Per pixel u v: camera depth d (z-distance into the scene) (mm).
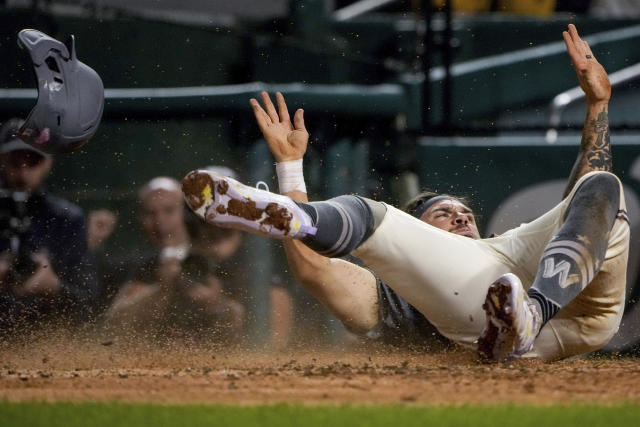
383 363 13469
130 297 21047
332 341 22188
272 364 14672
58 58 12445
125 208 26141
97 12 25219
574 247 11516
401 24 33438
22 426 7484
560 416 7840
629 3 42281
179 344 20562
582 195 12125
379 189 26391
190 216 21438
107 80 29312
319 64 30766
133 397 9273
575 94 33312
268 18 32656
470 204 24609
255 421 7551
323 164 26375
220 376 10836
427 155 24797
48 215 21438
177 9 31609
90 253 21891
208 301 21109
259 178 25703
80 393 9578
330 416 7766
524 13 39438
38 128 12445
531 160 24500
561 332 13156
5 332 20516
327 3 35062
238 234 21969
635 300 23234
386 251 12211
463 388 9711
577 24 38781
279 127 14062
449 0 25641
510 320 10453
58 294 21156
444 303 12695
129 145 26875
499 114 34875
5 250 20984
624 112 36406
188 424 7453
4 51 27141
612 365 12969
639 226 23672
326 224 11102
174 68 29828
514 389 9695
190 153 26516
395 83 28578
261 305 22438
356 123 26766
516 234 13219
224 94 25234
